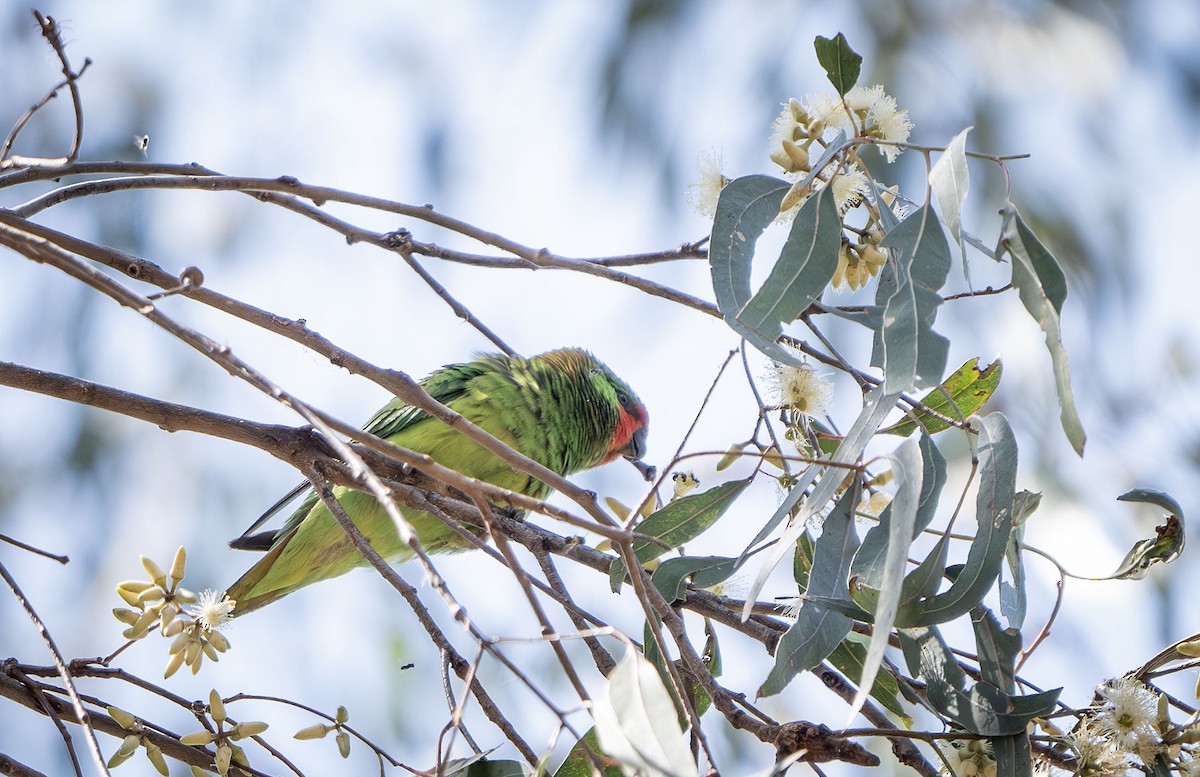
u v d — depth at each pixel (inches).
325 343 185.3
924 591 174.4
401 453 149.1
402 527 138.1
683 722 195.0
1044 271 166.7
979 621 188.4
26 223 189.9
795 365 178.5
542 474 173.3
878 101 196.4
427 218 224.4
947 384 211.6
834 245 182.2
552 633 140.6
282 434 222.1
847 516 185.6
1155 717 182.4
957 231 164.2
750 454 167.8
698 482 240.1
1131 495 204.8
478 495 149.1
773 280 182.5
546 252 223.9
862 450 177.3
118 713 202.8
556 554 236.5
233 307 189.3
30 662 435.5
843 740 173.8
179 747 204.7
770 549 180.1
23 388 209.6
